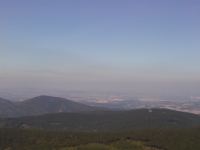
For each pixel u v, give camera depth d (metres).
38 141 106.44
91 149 96.75
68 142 104.94
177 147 95.94
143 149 96.38
